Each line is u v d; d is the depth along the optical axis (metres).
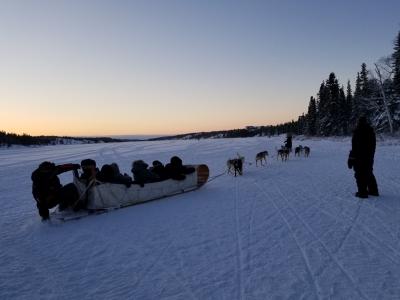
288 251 4.85
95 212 7.32
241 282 3.96
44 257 5.02
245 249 5.00
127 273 4.34
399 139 31.31
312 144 39.44
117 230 6.19
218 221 6.57
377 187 8.57
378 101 39.91
